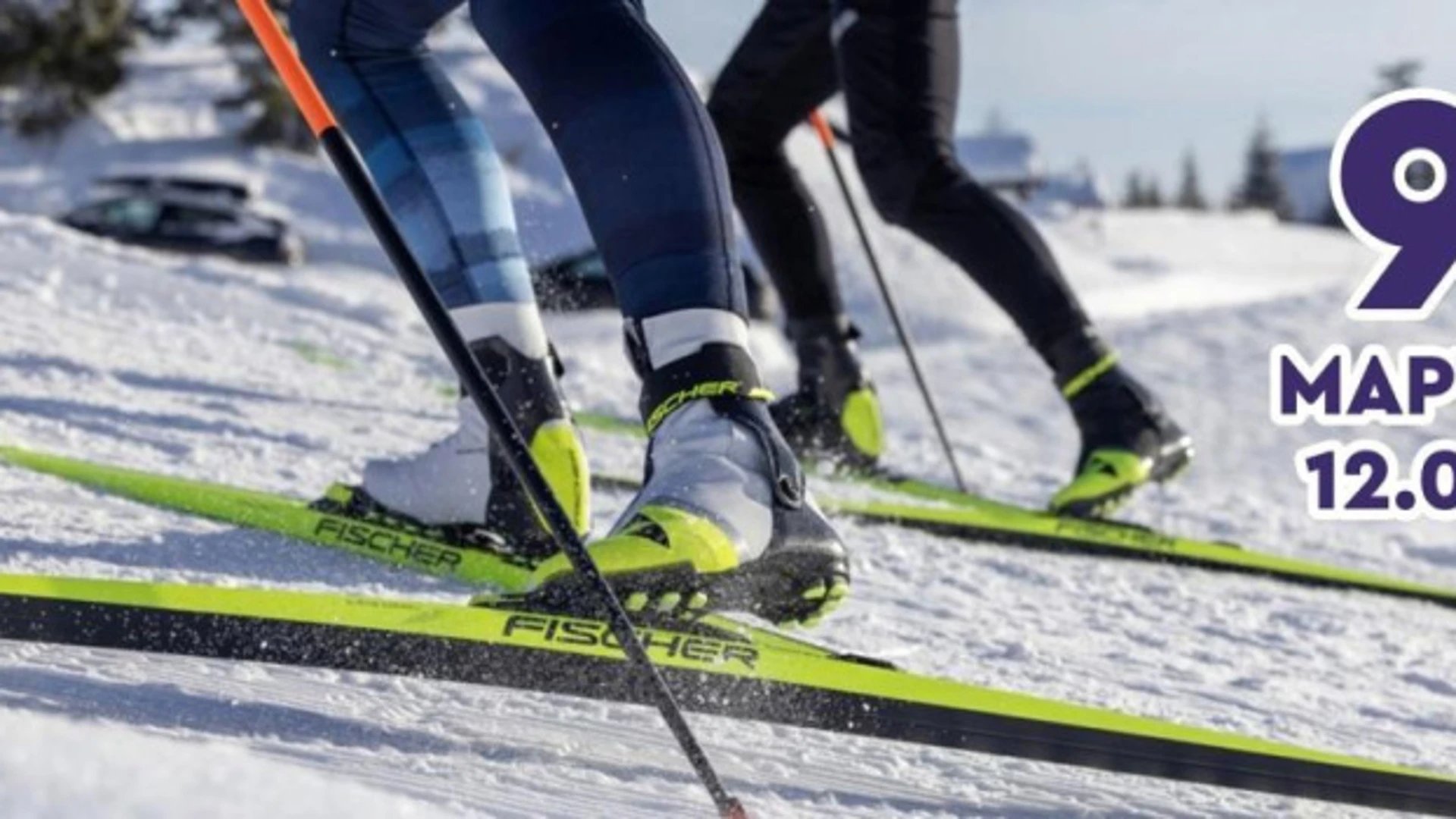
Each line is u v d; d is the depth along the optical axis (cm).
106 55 3681
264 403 482
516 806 160
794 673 192
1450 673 329
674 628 198
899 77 434
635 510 212
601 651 192
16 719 104
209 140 3694
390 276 2448
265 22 191
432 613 192
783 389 1077
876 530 404
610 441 516
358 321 812
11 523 264
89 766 96
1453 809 186
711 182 216
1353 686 304
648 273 214
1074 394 446
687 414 214
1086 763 186
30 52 3612
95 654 189
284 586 248
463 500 268
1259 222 4559
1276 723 259
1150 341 1354
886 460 588
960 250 445
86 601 191
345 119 262
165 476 315
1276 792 185
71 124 3659
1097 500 436
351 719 181
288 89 191
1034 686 261
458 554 269
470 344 260
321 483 361
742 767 186
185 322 679
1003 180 4919
